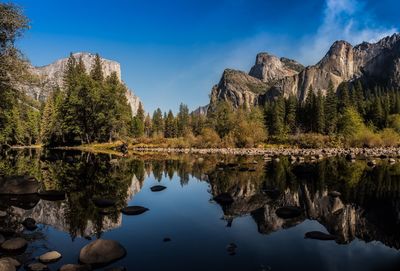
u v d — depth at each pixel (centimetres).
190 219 1051
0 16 2136
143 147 6688
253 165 2802
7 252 750
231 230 930
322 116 8938
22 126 6988
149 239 848
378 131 7512
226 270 650
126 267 666
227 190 1595
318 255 737
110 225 978
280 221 1027
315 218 1063
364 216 1083
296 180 1889
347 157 3556
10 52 2264
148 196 1455
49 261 695
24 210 1161
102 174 2212
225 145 6381
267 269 655
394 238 862
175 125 12200
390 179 1908
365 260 707
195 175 2177
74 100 6094
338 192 1471
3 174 2112
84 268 636
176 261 698
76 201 1320
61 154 4269
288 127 9094
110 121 6391
